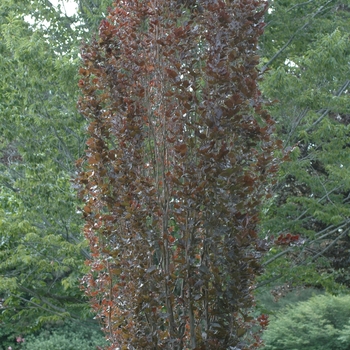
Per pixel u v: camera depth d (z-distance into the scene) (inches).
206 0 205.0
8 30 446.9
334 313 595.2
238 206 189.0
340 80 438.9
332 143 425.1
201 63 230.1
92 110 216.2
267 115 208.8
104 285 225.0
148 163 220.1
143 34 224.8
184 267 194.1
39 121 442.6
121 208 205.0
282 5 496.4
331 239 516.1
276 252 450.0
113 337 215.0
